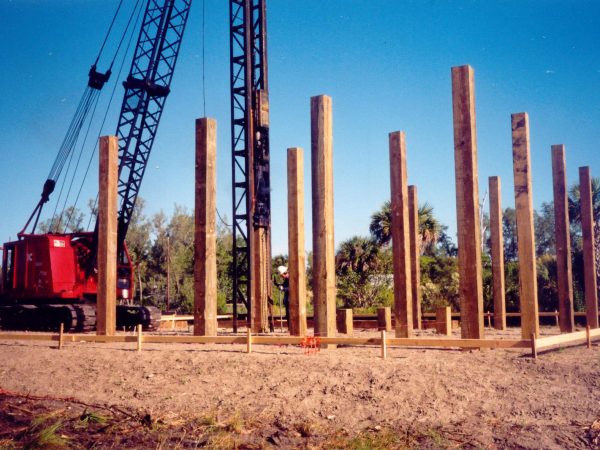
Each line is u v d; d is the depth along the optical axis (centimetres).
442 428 720
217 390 904
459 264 1134
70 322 2045
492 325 2259
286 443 694
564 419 723
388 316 1661
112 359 1117
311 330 1973
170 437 712
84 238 2245
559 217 1541
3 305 2294
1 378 1031
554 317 2203
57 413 794
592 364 934
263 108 2000
